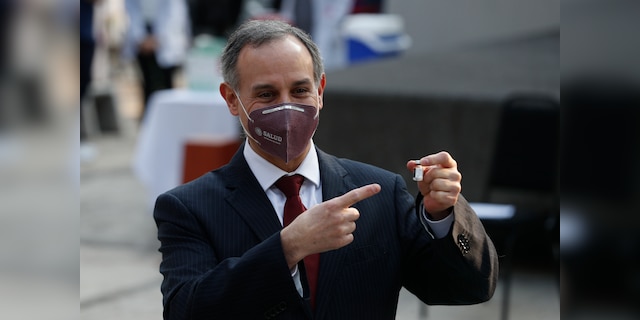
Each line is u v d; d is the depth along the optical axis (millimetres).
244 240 6867
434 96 19609
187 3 29109
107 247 20109
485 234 6891
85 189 25562
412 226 7188
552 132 15164
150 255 19594
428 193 6691
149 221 22281
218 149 18922
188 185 7223
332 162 7367
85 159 29391
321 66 7062
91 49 28422
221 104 20141
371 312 6918
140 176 20891
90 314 15805
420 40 33594
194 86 21609
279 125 6703
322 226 6215
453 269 6797
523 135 15328
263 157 7102
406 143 19906
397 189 7371
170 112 20375
